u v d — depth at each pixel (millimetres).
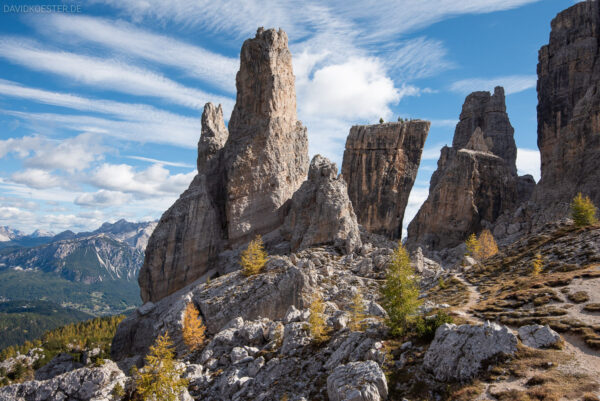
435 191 174250
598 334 40719
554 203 144250
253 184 131875
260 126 136000
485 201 168375
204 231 127000
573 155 144625
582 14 172375
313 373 54469
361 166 176875
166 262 122812
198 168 152875
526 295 57812
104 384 62812
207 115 159500
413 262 107250
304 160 149125
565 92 170875
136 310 118062
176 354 83312
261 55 138625
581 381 33188
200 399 60062
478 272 90625
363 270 101438
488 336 41125
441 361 42000
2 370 158875
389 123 177375
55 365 137000
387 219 169625
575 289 55531
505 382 36375
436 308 62625
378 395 39906
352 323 63281
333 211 118812
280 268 95000
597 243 74688
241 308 86375
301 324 67438
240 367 63875
